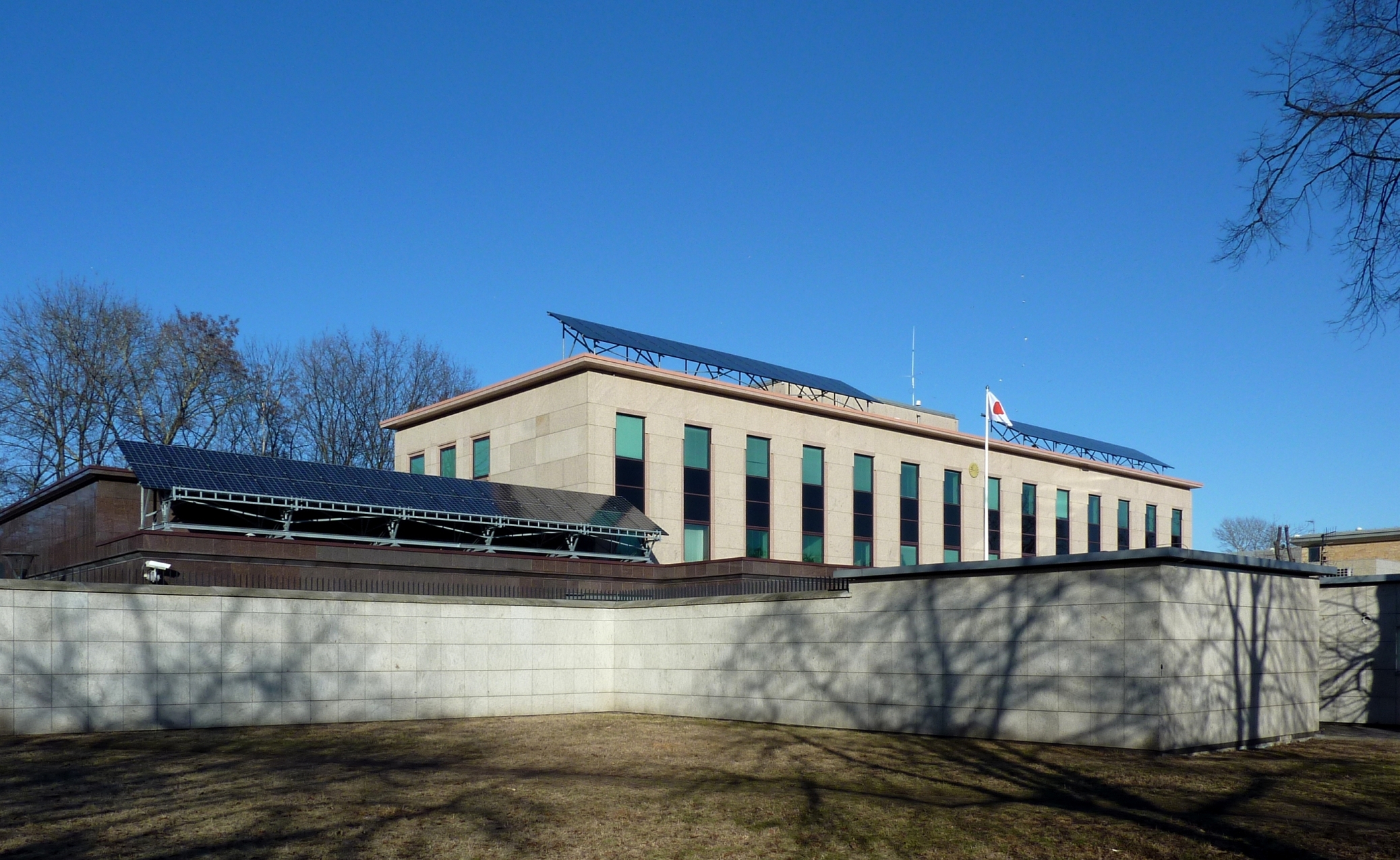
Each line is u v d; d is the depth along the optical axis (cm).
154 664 1883
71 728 1791
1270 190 1499
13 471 4544
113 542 2409
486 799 1255
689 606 2334
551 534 3089
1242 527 11094
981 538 4775
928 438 4581
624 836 1073
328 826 1101
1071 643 1727
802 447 4056
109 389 4772
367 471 2928
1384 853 977
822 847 1038
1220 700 1714
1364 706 2216
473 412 3956
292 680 2027
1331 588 2302
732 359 4147
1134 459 6056
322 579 2469
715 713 2255
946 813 1174
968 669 1861
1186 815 1160
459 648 2236
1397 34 1384
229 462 2644
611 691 2472
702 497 3725
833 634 2072
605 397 3488
